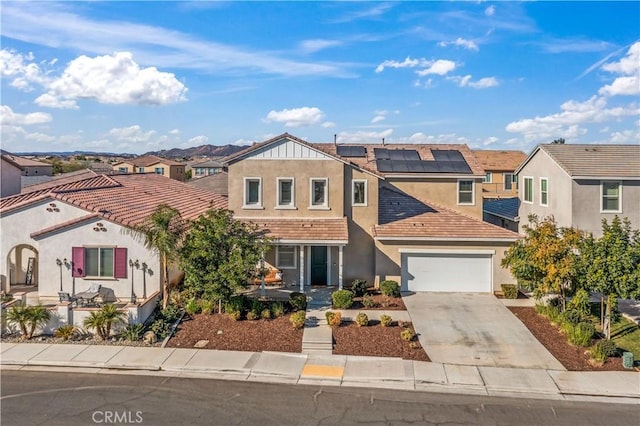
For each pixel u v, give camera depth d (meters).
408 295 24.92
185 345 18.27
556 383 15.56
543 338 19.19
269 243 22.25
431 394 14.87
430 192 32.12
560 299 21.75
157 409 13.62
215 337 18.91
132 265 22.50
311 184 25.97
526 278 20.45
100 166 86.62
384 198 30.11
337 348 18.09
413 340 18.95
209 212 21.81
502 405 14.20
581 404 14.32
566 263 18.86
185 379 15.69
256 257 21.00
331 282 26.14
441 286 25.64
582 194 27.41
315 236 24.17
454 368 16.61
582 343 18.30
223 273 20.36
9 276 23.81
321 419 13.20
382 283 24.67
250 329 19.61
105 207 23.88
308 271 26.12
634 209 27.30
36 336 18.97
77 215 23.27
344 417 13.34
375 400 14.41
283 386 15.27
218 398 14.38
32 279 25.14
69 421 12.86
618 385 15.41
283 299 23.31
